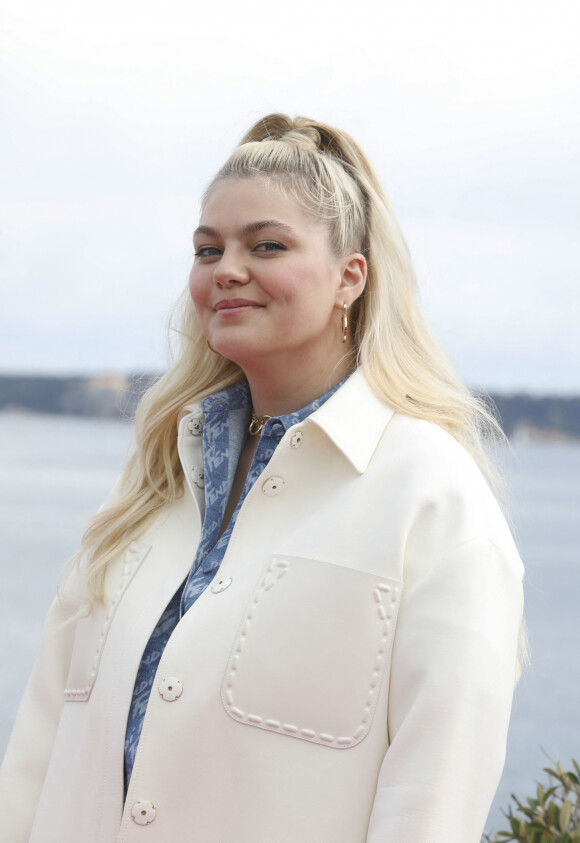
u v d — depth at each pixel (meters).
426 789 1.13
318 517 1.35
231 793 1.24
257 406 1.55
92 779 1.39
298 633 1.27
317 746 1.23
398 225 1.54
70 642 1.65
